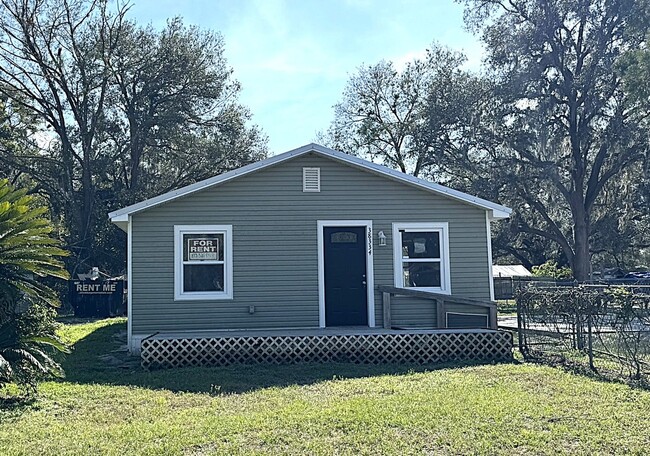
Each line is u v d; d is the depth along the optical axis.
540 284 23.36
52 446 5.62
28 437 5.94
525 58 33.81
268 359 10.73
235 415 6.68
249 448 5.45
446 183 38.44
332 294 12.63
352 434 5.79
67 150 31.27
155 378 9.16
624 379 8.32
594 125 33.66
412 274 12.81
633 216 36.28
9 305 8.17
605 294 9.05
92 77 31.31
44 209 8.32
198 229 12.28
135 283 12.02
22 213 8.02
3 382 7.72
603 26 32.19
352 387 8.18
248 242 12.40
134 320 11.95
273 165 12.56
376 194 12.84
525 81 33.19
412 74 40.81
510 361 10.57
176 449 5.45
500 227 39.56
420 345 10.95
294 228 12.54
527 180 33.91
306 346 10.81
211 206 12.36
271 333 11.20
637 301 8.54
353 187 12.78
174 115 33.88
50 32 29.70
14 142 32.84
